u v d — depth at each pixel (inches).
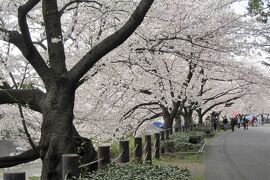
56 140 264.8
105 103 545.6
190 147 609.0
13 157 279.9
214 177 397.7
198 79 739.4
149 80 530.0
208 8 482.6
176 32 405.1
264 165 496.1
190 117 1005.8
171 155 571.5
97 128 537.6
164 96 591.5
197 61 454.0
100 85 503.5
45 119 270.7
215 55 502.6
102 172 249.9
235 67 505.0
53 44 278.8
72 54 424.5
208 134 1088.2
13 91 289.6
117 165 278.7
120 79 487.5
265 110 2113.7
